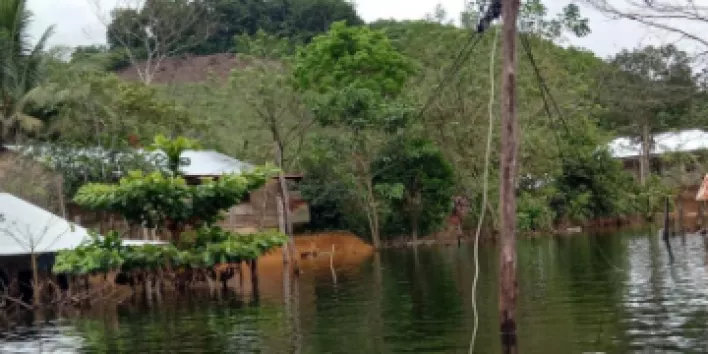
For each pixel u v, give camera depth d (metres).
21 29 44.34
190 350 18.55
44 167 39.03
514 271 16.27
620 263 32.72
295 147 51.78
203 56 78.88
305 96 47.72
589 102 57.19
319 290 29.33
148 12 69.00
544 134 56.94
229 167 43.59
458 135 55.22
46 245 28.88
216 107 52.50
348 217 52.03
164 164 40.69
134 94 48.47
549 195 57.38
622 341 16.66
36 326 23.95
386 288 28.72
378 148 52.09
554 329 18.42
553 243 47.16
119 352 18.86
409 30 69.25
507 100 15.63
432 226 54.44
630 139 64.56
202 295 29.55
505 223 15.95
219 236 30.88
